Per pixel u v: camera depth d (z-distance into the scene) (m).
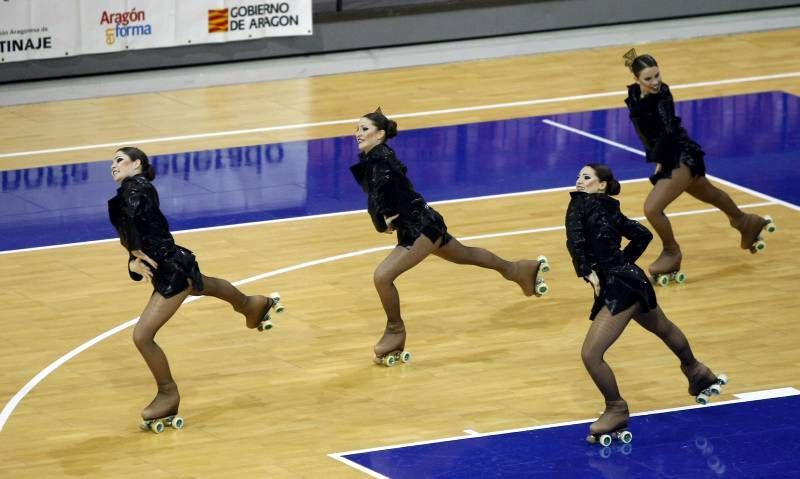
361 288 33.03
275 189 40.38
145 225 25.44
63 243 36.31
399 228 28.52
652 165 41.75
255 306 27.88
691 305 31.62
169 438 25.73
